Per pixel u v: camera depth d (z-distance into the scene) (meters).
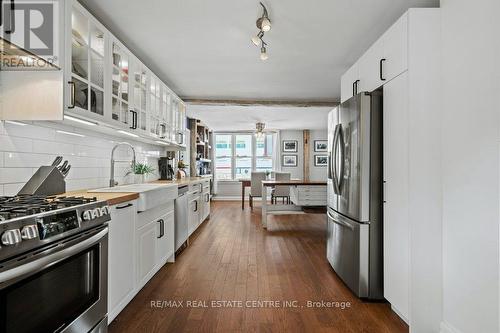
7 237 0.93
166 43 2.81
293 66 3.46
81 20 1.92
